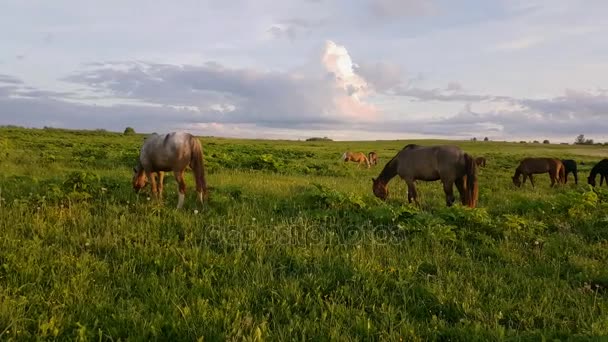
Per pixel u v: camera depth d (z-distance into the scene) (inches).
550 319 167.2
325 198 350.6
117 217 288.2
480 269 222.8
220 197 353.4
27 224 255.9
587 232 302.0
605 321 156.9
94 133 2423.7
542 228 301.4
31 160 663.8
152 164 346.0
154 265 209.0
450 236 267.7
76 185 348.5
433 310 175.9
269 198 381.4
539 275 220.2
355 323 157.1
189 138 342.6
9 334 140.4
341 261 221.5
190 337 143.7
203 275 193.3
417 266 217.2
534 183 814.5
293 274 206.2
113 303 165.9
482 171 1042.7
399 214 305.6
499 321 168.2
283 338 144.0
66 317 153.6
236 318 152.1
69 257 206.1
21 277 181.5
